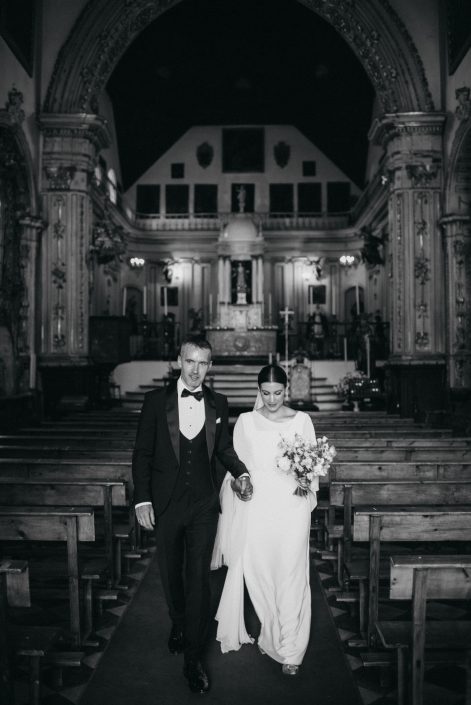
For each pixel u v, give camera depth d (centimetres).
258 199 2923
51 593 470
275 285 2886
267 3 2020
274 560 408
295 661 388
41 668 391
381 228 2341
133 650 431
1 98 1250
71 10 1484
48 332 1466
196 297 2894
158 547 384
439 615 487
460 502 485
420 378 1434
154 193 2933
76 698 374
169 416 379
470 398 1373
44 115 1447
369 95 2397
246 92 2605
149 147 2814
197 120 2853
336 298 2842
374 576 424
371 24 1487
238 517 423
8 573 314
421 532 400
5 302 1326
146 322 2548
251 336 2317
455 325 1406
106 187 2384
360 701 369
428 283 1453
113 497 513
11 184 1366
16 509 419
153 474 384
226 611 418
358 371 1700
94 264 2281
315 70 2367
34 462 577
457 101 1389
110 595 493
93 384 1527
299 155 2920
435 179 1460
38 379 1455
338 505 498
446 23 1421
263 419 430
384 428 937
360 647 437
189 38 2223
